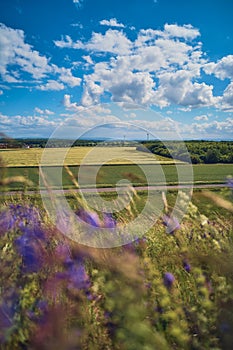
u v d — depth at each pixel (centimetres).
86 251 168
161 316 137
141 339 124
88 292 146
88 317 136
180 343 129
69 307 136
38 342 119
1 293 133
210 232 195
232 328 136
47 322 124
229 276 162
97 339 129
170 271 170
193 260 169
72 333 128
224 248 180
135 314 133
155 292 146
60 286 143
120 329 129
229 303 146
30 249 154
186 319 143
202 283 153
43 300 137
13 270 146
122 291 143
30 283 143
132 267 154
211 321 141
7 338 118
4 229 174
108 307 139
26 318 126
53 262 154
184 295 156
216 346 133
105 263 160
